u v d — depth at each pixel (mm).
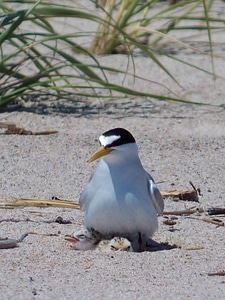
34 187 10906
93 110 14672
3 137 12820
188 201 10633
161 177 11406
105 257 8445
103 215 8609
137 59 17859
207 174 11578
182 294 7520
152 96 13883
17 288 7555
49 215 9906
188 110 14758
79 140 12773
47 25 14734
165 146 12633
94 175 8789
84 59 17547
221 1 22359
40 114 14250
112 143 8656
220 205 10477
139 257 8469
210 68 17297
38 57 14203
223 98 15461
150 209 8680
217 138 13117
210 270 8172
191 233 9430
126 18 17672
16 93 13984
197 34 19703
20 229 9336
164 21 20281
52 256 8430
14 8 20203
